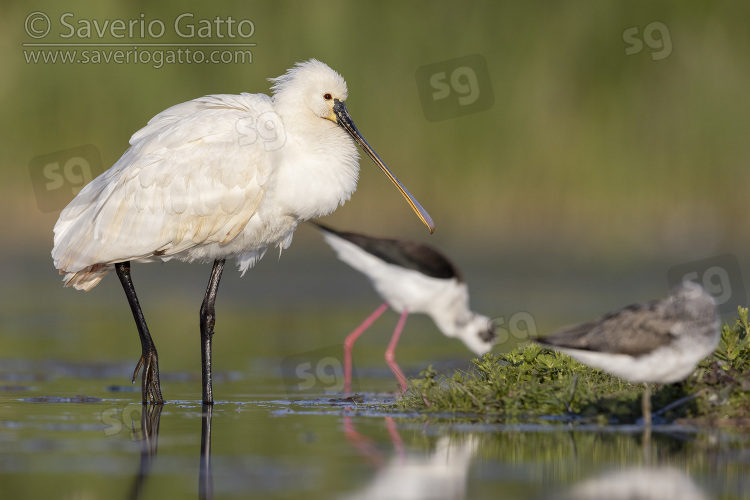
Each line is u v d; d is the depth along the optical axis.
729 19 28.89
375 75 27.88
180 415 10.36
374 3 28.00
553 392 10.23
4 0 27.28
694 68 28.77
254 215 12.02
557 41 28.53
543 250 27.59
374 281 15.79
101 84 27.14
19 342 16.38
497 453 8.31
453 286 15.96
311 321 19.48
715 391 9.73
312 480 7.40
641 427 9.38
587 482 7.36
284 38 27.59
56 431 9.33
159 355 15.38
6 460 8.05
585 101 28.61
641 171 28.61
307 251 28.11
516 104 28.30
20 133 27.20
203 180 11.66
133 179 11.59
